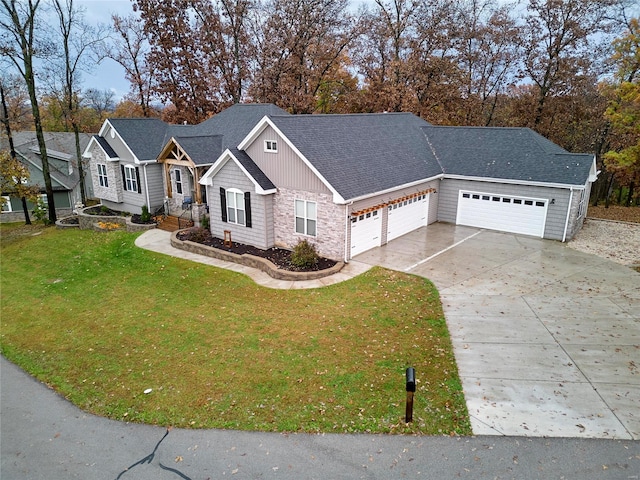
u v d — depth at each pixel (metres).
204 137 23.70
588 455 7.63
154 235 22.86
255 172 18.47
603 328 11.95
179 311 14.22
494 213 21.88
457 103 36.41
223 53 36.62
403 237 20.86
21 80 29.41
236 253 18.73
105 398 9.95
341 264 16.89
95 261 20.02
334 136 19.75
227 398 9.57
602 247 19.23
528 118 33.69
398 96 35.00
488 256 18.05
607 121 31.77
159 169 26.25
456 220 23.25
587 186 22.28
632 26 23.06
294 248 17.50
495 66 37.31
